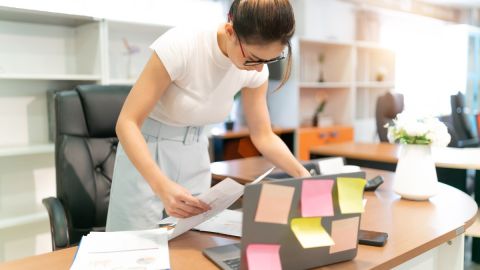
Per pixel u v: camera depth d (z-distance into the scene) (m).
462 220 1.32
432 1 6.33
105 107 1.86
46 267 0.97
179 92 1.29
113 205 1.44
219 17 3.84
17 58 2.55
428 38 6.52
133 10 3.11
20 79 2.54
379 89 5.29
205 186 1.49
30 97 2.62
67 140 1.78
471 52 6.91
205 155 1.49
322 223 0.93
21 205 2.63
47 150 2.46
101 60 2.54
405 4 5.90
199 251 1.07
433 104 6.61
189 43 1.22
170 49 1.19
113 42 2.99
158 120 1.38
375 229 1.22
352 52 4.65
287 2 1.01
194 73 1.26
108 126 1.86
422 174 1.53
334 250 0.97
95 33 2.57
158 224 1.32
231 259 0.99
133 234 1.13
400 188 1.57
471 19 7.05
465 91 6.86
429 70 6.56
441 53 6.66
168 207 1.05
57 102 1.81
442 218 1.34
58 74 2.69
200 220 1.11
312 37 4.47
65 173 1.74
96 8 2.85
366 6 5.09
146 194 1.38
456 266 1.32
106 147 1.86
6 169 2.56
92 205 1.78
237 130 3.72
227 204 1.10
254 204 0.85
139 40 3.12
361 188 0.98
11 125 2.57
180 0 3.50
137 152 1.13
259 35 0.99
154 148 1.39
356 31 5.14
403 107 3.53
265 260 0.87
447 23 6.59
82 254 0.99
